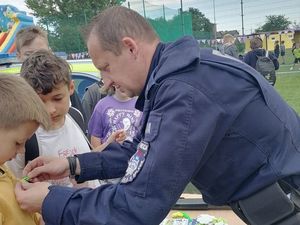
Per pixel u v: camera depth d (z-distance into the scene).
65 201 1.13
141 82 1.30
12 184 1.28
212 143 1.20
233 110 1.19
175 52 1.22
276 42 11.20
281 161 1.24
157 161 1.09
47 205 1.14
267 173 1.23
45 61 1.62
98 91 3.31
